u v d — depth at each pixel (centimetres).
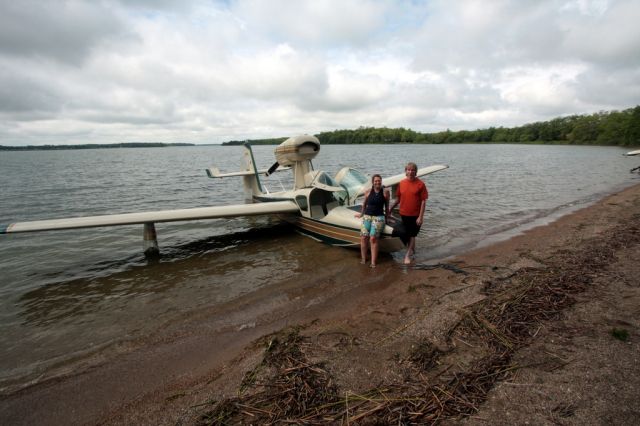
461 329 387
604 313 399
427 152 5903
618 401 259
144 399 312
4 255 754
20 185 2062
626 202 1227
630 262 568
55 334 442
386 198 640
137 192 1745
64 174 2869
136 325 460
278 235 904
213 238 884
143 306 515
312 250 771
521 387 283
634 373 290
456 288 518
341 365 332
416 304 471
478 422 250
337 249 772
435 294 502
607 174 2230
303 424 258
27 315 493
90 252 775
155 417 283
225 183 2153
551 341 349
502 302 447
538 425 243
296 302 512
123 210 1304
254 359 357
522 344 347
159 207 1355
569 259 613
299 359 347
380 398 281
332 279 596
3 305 525
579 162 3306
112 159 6425
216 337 422
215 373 344
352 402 278
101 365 374
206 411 283
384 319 429
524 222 974
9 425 291
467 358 332
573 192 1514
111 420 287
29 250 788
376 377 311
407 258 656
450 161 3572
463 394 280
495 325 388
